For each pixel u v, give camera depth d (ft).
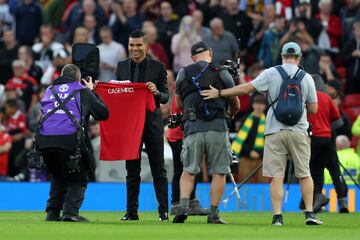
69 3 251.39
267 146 121.90
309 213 124.06
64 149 120.47
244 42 232.12
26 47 227.61
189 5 239.91
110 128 129.70
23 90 219.61
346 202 168.55
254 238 99.96
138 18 236.43
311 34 229.25
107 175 187.42
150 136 131.23
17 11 242.78
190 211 147.33
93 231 108.47
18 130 206.08
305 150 122.01
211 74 123.34
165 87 132.67
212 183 124.57
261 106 191.01
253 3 239.91
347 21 231.50
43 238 98.78
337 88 188.34
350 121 211.00
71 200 125.18
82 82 128.88
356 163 184.03
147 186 178.60
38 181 197.36
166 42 231.91
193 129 123.34
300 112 120.26
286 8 228.43
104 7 236.43
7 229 111.04
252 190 181.27
